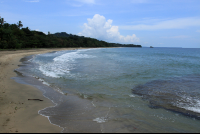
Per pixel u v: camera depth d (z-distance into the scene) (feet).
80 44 372.58
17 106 16.76
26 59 73.67
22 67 47.24
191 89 26.94
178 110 17.78
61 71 42.32
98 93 23.30
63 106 17.80
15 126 12.35
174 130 13.17
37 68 46.34
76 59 79.82
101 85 28.19
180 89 26.86
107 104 18.84
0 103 17.21
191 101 20.90
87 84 28.68
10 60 63.98
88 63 62.34
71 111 16.39
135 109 17.54
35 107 16.93
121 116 15.44
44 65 53.47
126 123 13.96
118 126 13.30
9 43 139.23
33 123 13.12
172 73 43.70
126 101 20.18
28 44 184.03
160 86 28.71
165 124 14.24
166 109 17.98
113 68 49.93
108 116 15.34
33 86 25.93
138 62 72.59
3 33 138.10
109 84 29.09
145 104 19.34
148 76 38.09
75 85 27.86
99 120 14.39
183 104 19.74
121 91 24.77
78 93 23.09
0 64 49.52
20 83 27.43
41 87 25.64
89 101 19.75
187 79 35.58
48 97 20.80
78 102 19.29
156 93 24.20
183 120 15.29
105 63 63.98
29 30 230.27
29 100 19.07
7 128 11.93
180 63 72.69
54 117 14.65
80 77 34.91
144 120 14.83
